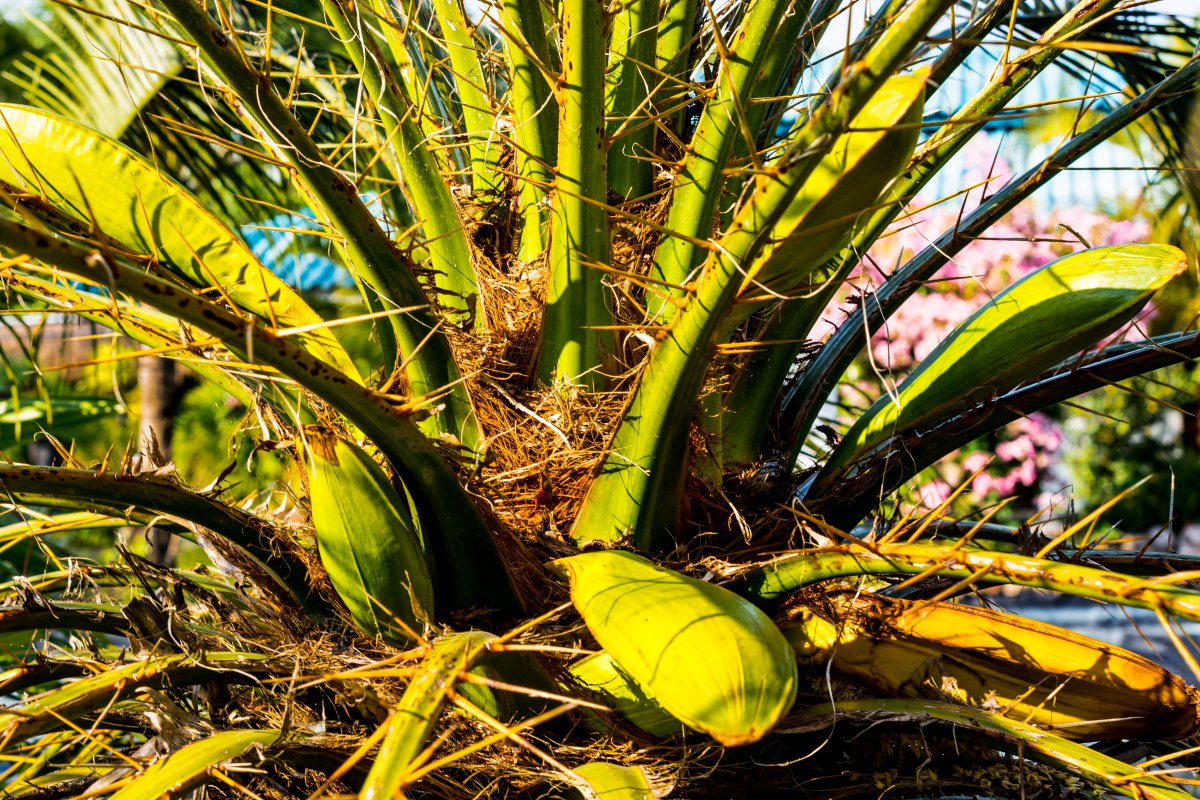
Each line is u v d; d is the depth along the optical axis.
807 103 1.39
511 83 1.34
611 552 1.15
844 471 1.36
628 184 1.36
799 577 1.12
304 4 2.13
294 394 1.29
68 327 2.31
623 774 1.03
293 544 1.21
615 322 1.28
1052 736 1.06
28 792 1.16
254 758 1.02
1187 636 0.94
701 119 1.19
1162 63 1.84
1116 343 1.36
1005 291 1.31
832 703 1.09
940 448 1.34
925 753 1.16
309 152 1.10
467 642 0.95
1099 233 4.39
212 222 1.18
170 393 4.60
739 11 1.42
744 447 1.36
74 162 1.16
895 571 1.04
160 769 0.98
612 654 0.98
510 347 1.32
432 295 1.27
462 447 1.21
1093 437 5.92
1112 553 1.34
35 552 2.28
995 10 1.25
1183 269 1.20
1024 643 1.18
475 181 1.47
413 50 1.50
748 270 1.00
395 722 0.86
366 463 1.08
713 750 1.13
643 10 1.31
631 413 1.18
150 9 1.21
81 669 1.21
